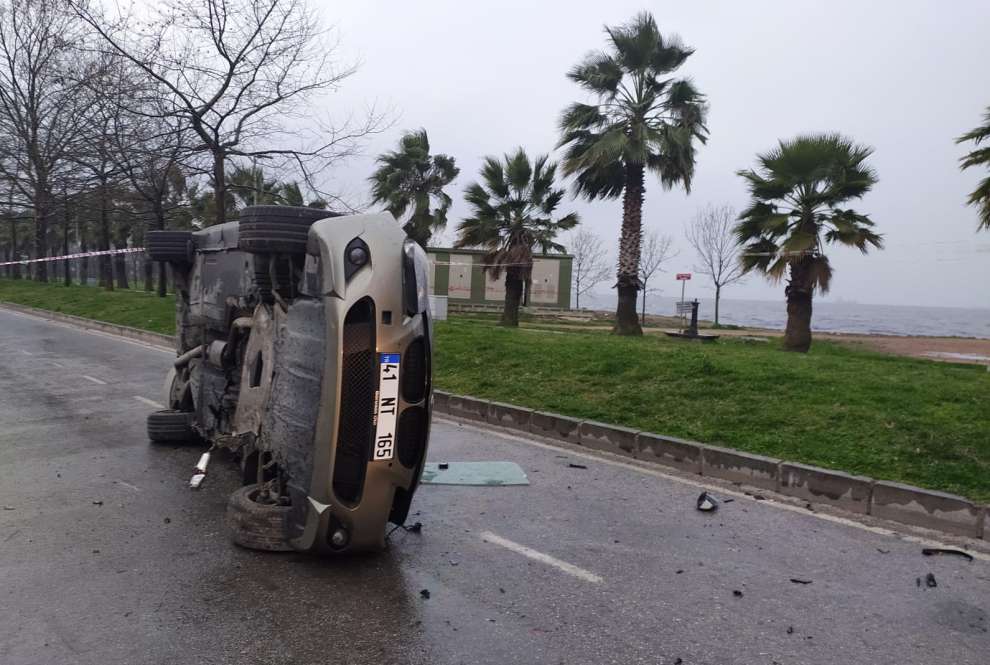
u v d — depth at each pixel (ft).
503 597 13.48
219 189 54.85
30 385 36.22
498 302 123.54
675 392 29.12
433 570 14.62
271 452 15.43
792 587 14.24
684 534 17.07
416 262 14.35
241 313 19.45
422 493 19.81
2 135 92.27
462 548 15.87
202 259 22.74
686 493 20.33
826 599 13.73
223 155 54.49
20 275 151.94
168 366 43.29
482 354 39.14
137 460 22.52
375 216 14.34
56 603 12.81
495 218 74.02
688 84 58.49
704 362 32.09
